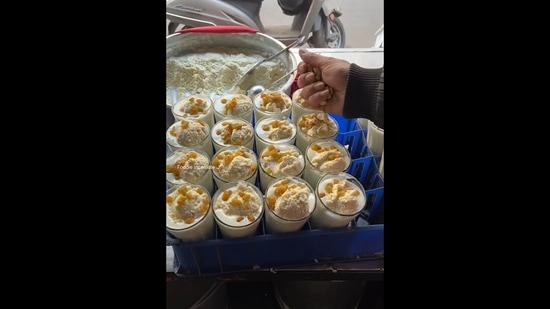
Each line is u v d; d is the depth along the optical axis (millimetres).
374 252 912
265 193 929
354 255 911
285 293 1054
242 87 1281
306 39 1667
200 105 1142
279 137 1063
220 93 1277
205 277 889
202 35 1360
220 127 1096
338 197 878
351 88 951
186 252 842
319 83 1033
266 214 896
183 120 1071
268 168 988
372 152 1063
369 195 964
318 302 1052
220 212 857
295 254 886
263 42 1354
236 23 1604
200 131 1051
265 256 880
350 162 1002
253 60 1339
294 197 853
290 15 1672
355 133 1097
